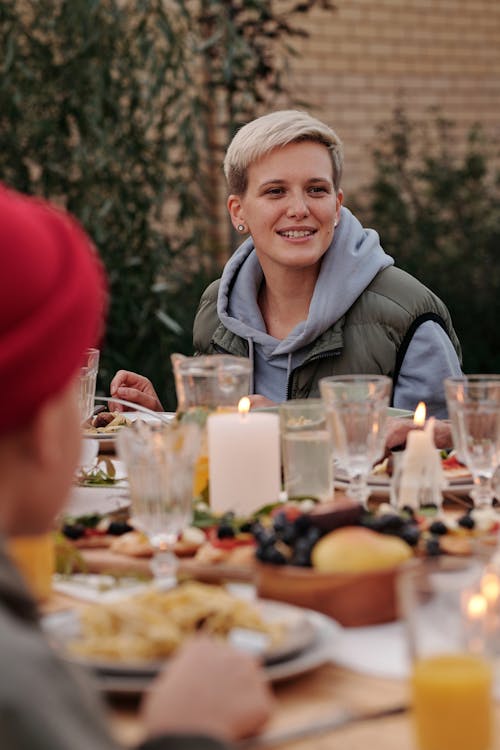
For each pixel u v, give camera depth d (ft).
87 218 18.97
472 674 3.90
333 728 4.20
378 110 29.07
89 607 4.86
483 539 5.34
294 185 10.75
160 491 5.85
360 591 5.11
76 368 3.66
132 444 5.88
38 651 3.06
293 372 10.98
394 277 11.05
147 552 6.22
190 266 22.56
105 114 19.31
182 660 4.06
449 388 6.93
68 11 18.93
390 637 5.03
